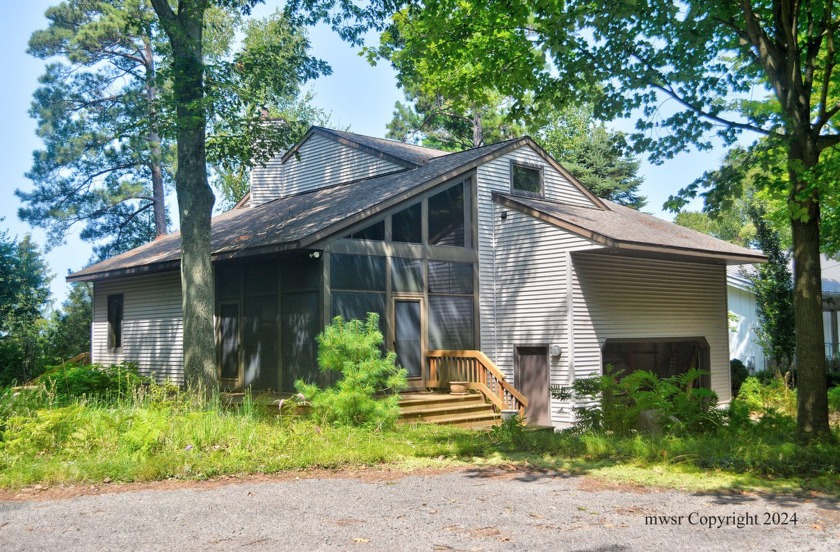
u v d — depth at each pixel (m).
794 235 10.92
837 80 13.64
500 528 6.02
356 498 7.31
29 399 11.97
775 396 18.97
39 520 6.48
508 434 11.16
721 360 21.55
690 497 7.22
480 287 18.34
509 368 18.11
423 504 6.98
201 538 5.82
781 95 10.88
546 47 12.42
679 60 12.28
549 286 17.47
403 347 16.73
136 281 22.30
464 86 14.76
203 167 15.41
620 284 18.42
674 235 19.95
